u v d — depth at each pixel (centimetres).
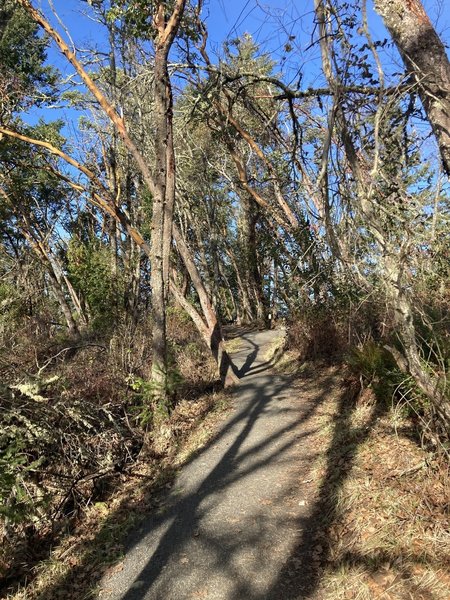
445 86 405
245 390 973
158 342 827
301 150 648
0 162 1404
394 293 337
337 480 481
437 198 304
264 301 2423
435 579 314
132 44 1373
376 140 326
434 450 434
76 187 991
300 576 366
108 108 840
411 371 350
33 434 566
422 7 427
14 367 732
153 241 845
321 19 362
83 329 1802
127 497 586
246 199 1872
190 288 3111
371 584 331
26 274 1817
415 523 370
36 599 428
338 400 739
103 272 1764
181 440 743
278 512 467
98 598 399
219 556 414
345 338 934
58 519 552
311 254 621
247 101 905
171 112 878
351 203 347
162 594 383
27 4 807
